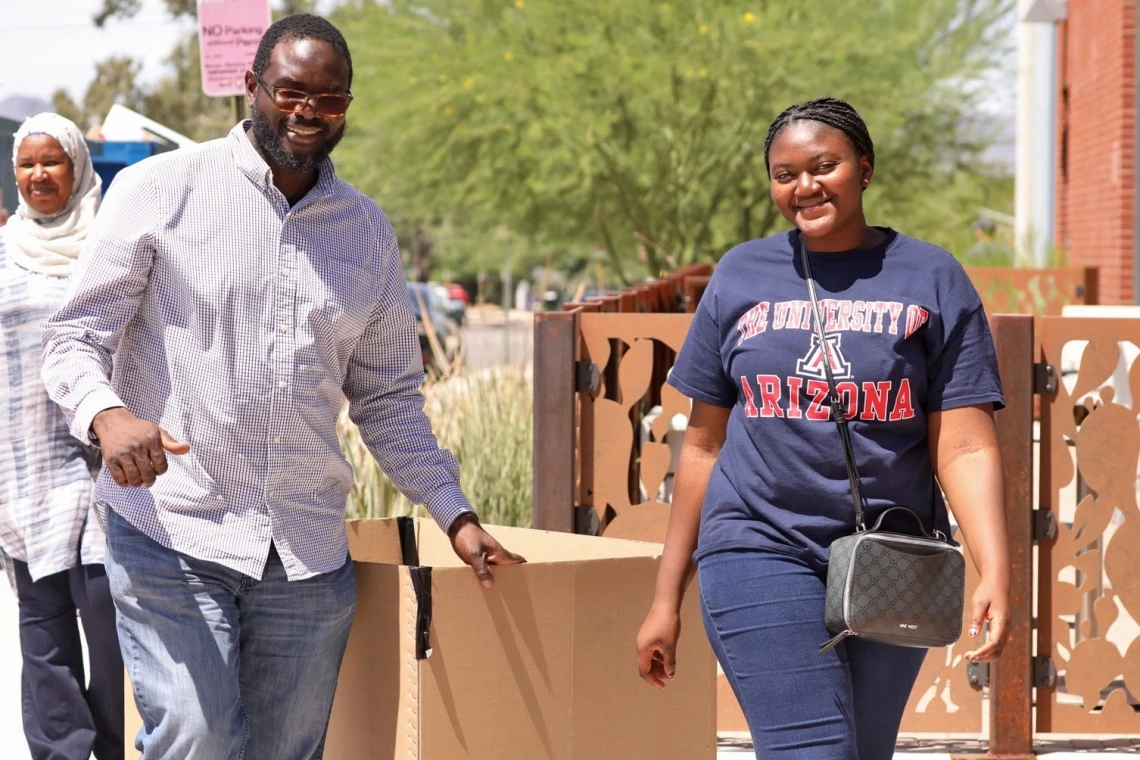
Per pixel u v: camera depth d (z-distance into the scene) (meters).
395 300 3.83
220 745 3.45
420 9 21.19
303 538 3.55
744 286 3.46
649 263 21.03
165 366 3.48
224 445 3.46
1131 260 16.98
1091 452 5.41
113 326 3.48
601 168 20.56
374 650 3.70
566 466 5.71
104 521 3.56
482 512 7.71
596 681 3.80
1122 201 16.98
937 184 22.58
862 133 3.39
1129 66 16.86
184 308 3.48
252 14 7.12
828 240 3.40
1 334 4.70
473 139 21.11
